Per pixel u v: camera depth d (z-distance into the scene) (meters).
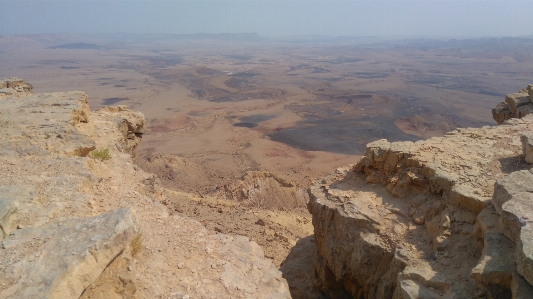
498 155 13.72
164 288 7.58
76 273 5.93
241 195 30.06
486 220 9.83
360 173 15.65
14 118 15.26
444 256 10.38
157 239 9.16
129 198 10.96
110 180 11.85
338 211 13.39
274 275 8.97
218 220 20.91
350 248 12.87
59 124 14.87
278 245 18.94
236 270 8.73
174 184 35.25
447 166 12.80
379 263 12.01
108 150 14.53
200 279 8.12
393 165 14.15
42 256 6.14
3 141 12.92
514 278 7.80
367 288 12.54
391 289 11.07
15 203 8.04
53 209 8.77
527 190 9.43
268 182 31.97
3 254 6.21
